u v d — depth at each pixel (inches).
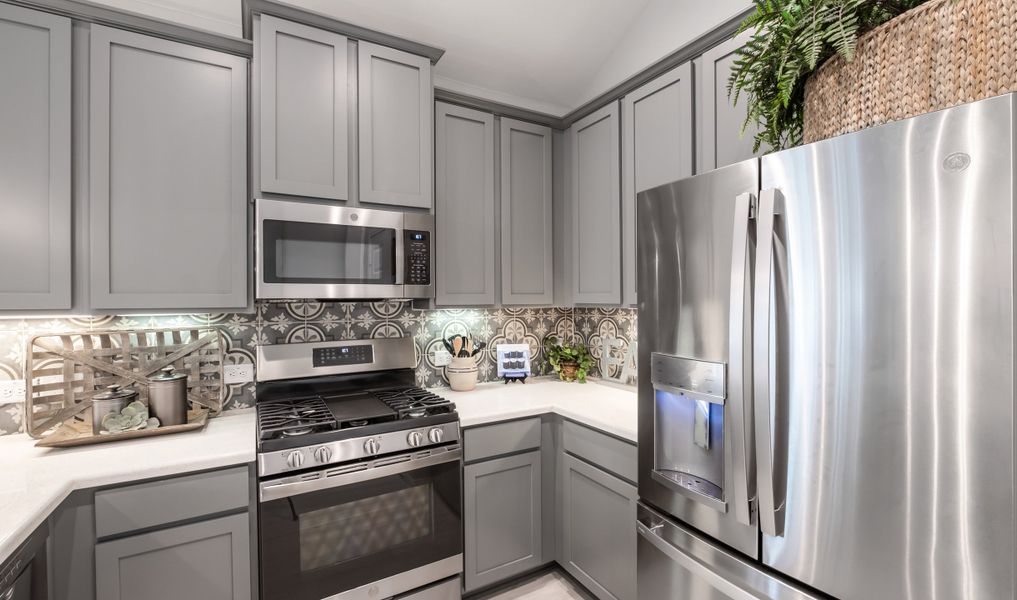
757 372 42.8
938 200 33.5
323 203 74.8
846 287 38.4
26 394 63.9
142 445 61.6
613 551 72.5
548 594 83.2
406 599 70.7
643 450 60.1
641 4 91.4
